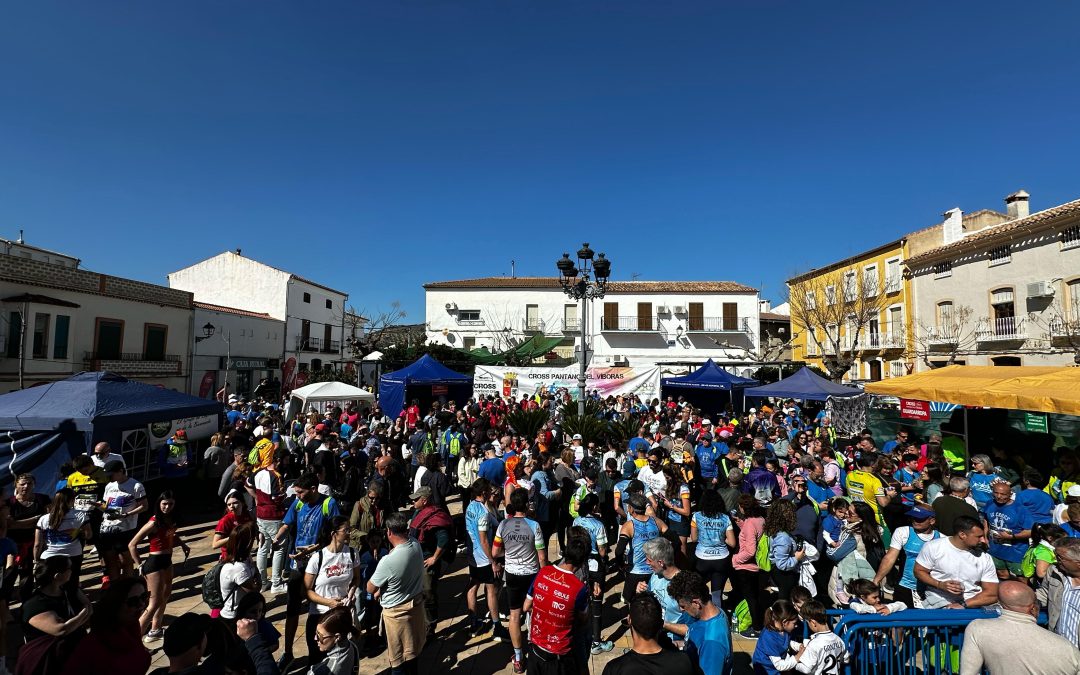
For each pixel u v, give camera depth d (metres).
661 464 7.41
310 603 4.43
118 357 22.27
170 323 24.84
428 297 38.28
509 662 4.77
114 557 5.61
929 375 10.39
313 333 36.28
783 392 15.16
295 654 4.79
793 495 6.22
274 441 9.13
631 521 5.20
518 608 4.58
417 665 4.46
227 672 2.82
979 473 6.85
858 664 3.65
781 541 4.94
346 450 8.71
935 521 5.20
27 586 5.34
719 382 17.83
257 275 33.38
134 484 5.86
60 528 5.14
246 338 29.47
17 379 18.41
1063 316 19.48
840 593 5.13
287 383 32.47
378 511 5.78
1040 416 9.66
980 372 9.59
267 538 6.34
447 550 5.31
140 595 3.00
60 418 7.20
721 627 3.26
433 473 6.51
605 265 12.29
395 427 11.08
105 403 7.73
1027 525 5.36
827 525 5.40
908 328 27.25
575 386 20.42
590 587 5.21
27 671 3.05
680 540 5.57
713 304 36.66
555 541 8.56
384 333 44.16
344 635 3.68
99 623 2.85
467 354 26.09
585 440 11.13
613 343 37.00
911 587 4.65
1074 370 8.05
